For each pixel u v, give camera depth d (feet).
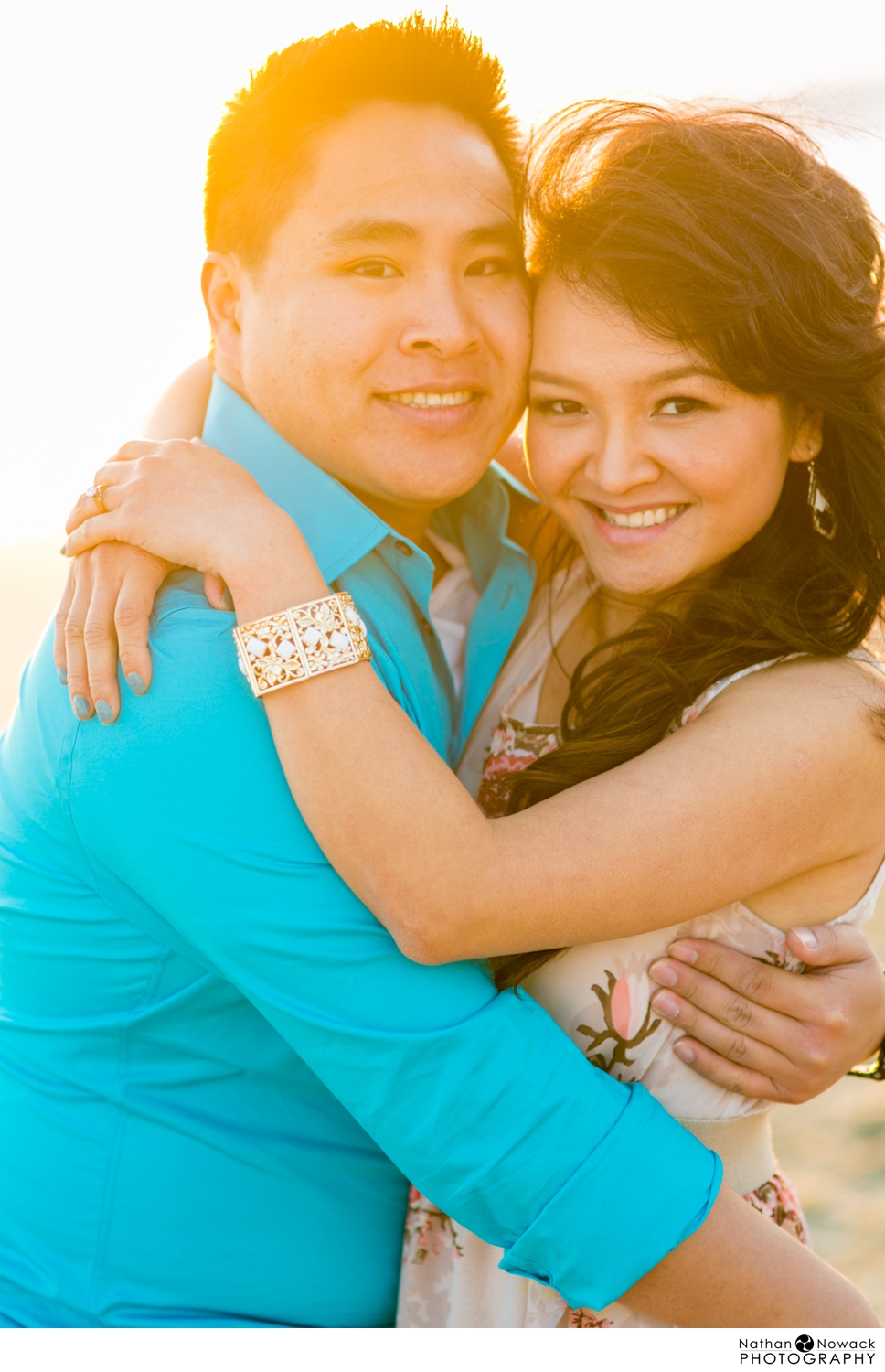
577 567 6.67
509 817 4.93
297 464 5.89
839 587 5.78
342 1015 4.86
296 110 5.52
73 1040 5.33
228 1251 5.30
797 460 5.91
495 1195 4.85
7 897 5.45
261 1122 5.42
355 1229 5.62
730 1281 4.94
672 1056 5.47
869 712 5.35
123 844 4.90
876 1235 11.30
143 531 5.01
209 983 5.21
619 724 5.63
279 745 4.74
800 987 5.45
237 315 6.15
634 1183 4.82
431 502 6.10
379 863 4.66
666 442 5.49
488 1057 4.82
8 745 5.71
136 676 4.83
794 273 5.37
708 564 5.89
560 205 5.47
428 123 5.57
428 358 5.64
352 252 5.53
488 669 6.68
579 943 4.95
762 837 5.09
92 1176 5.23
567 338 5.51
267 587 4.82
